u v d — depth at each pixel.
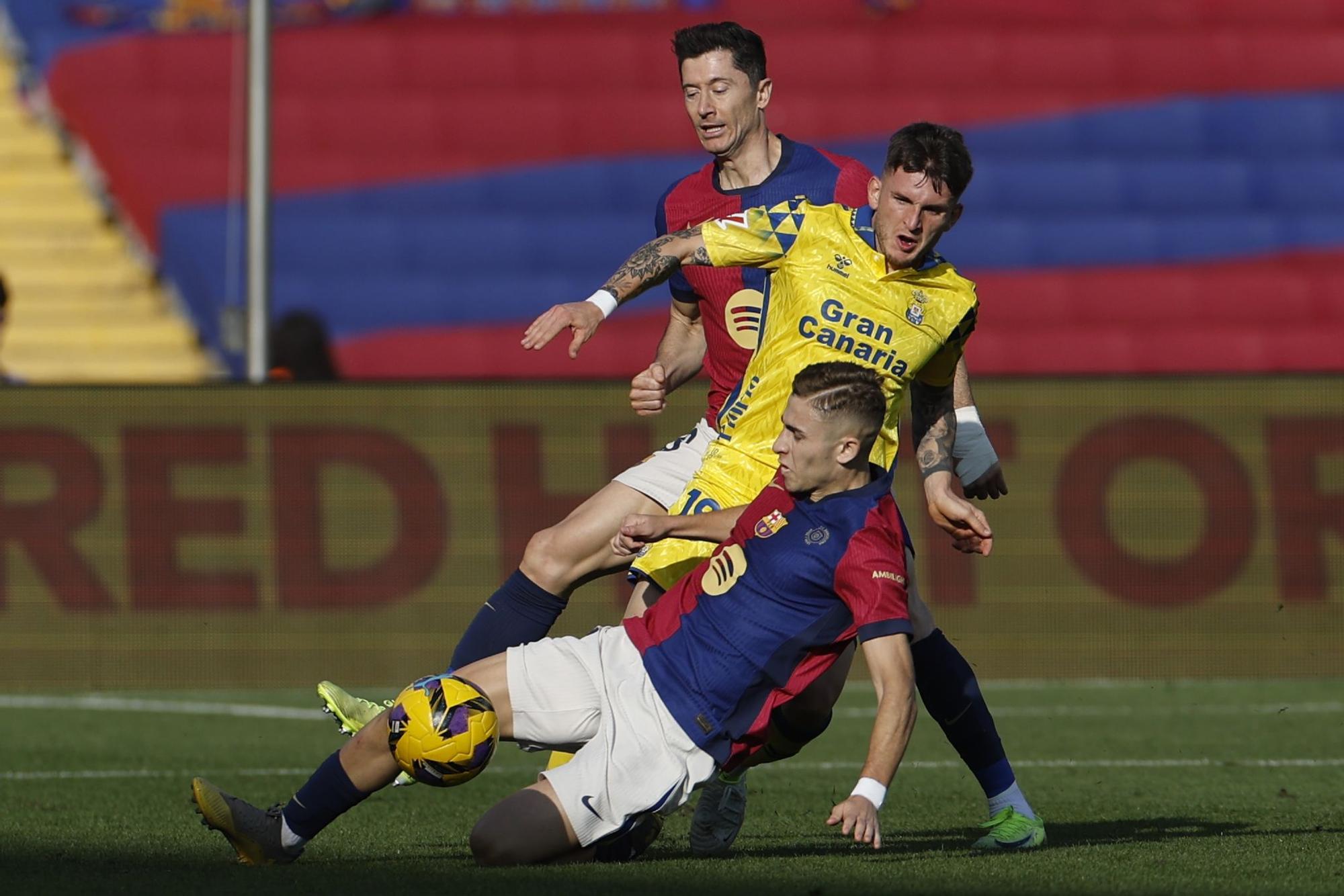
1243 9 76.00
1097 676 36.09
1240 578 36.19
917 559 35.91
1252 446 36.28
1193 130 71.88
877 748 13.63
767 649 14.36
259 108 39.25
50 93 69.31
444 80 71.75
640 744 14.43
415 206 67.56
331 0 73.00
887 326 16.34
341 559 35.56
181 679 35.16
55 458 35.00
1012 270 67.38
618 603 35.22
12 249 64.81
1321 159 71.38
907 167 15.74
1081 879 13.99
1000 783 16.58
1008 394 36.16
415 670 35.62
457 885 13.53
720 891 13.21
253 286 39.28
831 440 14.11
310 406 35.56
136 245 65.19
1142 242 67.94
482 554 35.81
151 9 72.25
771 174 18.39
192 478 35.31
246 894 13.15
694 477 17.36
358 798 14.90
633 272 16.25
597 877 13.99
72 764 25.03
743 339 17.83
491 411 35.94
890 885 13.62
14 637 34.88
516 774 24.45
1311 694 34.41
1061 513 36.16
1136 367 63.06
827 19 75.50
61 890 13.46
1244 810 20.14
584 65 72.19
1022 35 73.00
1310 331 63.62
